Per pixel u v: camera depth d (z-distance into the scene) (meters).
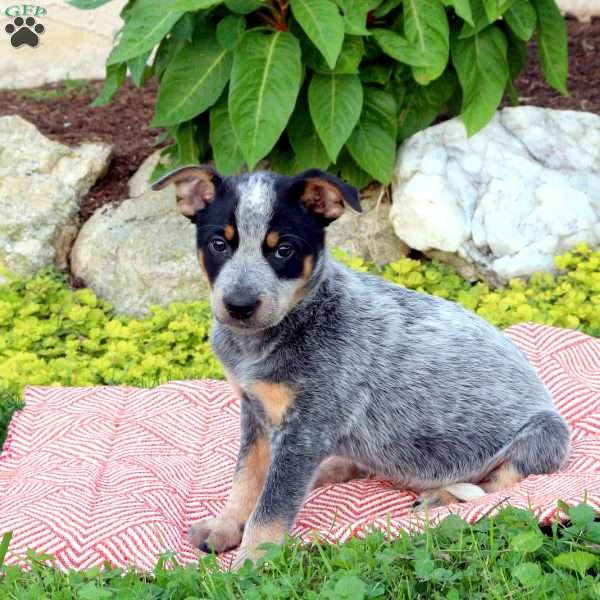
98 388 1.80
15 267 2.14
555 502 1.41
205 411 1.77
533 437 1.53
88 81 2.64
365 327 1.51
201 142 2.11
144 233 2.11
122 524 1.49
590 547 1.36
